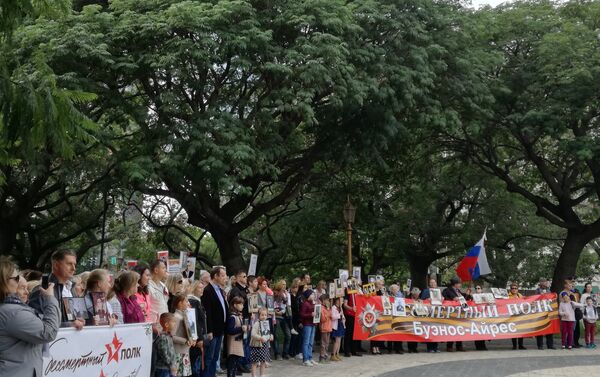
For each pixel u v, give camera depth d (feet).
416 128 78.95
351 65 63.41
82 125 23.97
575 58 83.97
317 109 69.72
